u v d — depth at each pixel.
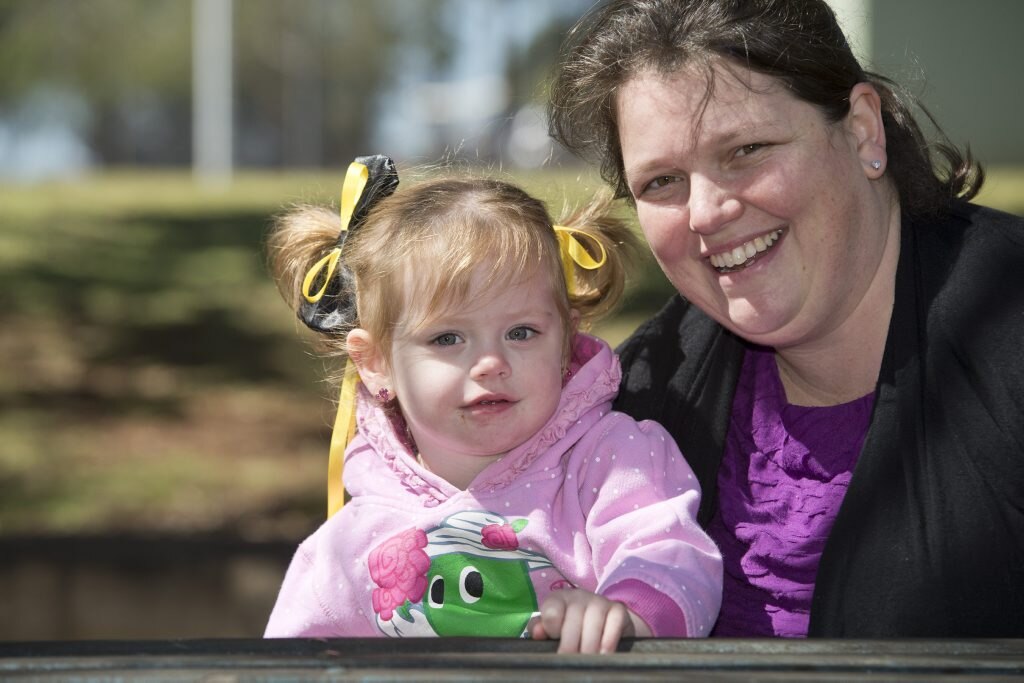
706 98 1.92
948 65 10.29
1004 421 1.76
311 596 2.23
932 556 1.77
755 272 1.98
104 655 1.31
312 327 2.44
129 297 12.02
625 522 2.01
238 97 47.97
